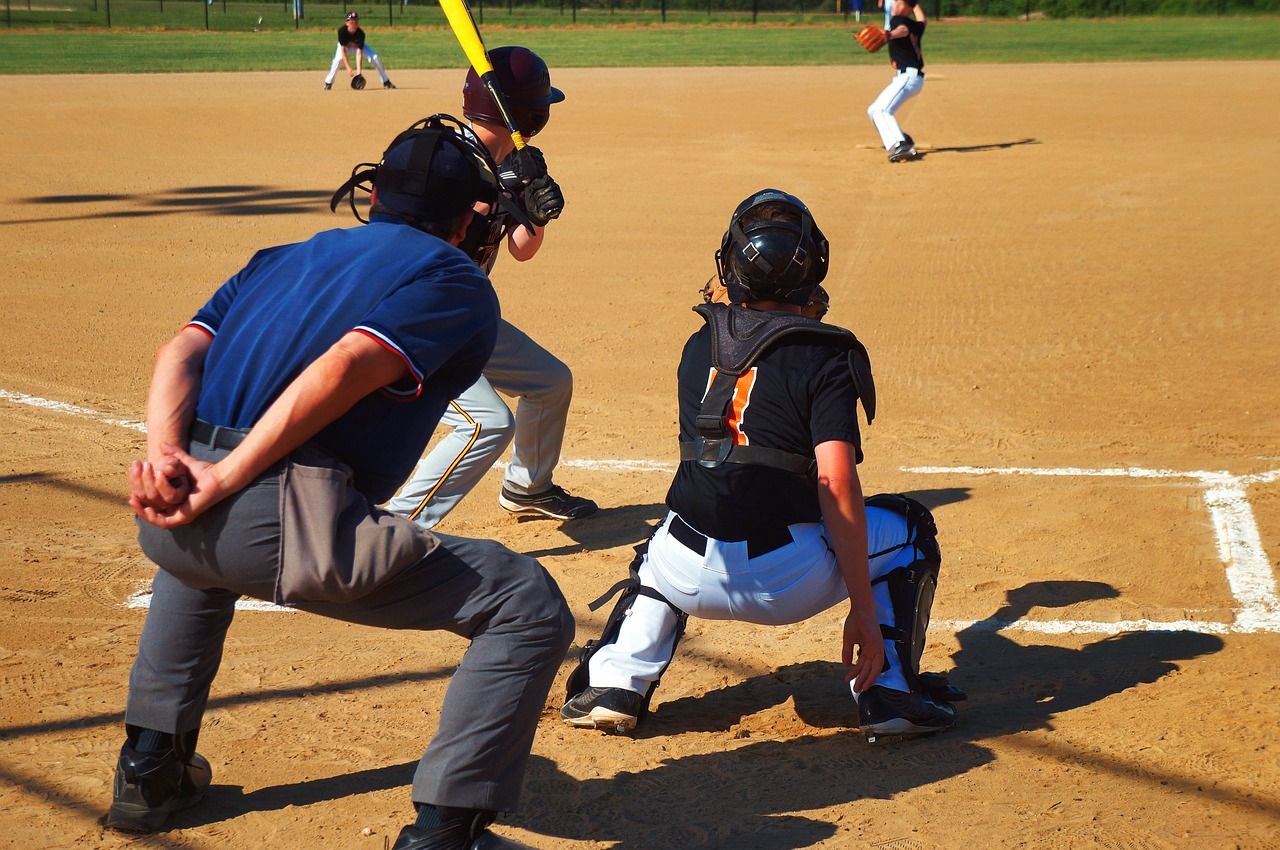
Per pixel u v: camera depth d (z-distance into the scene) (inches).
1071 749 117.0
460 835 91.0
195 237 387.5
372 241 94.4
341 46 825.5
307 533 86.7
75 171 497.4
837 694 132.0
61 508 187.0
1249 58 1096.2
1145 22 1775.3
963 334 285.0
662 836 103.1
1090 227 394.0
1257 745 116.0
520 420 180.2
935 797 108.6
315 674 135.9
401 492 166.7
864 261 356.2
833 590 118.1
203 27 1576.0
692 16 1899.6
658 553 119.9
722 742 121.0
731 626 150.9
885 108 523.2
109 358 268.2
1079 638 144.5
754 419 112.1
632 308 314.8
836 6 1996.8
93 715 124.0
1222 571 163.2
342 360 85.3
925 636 135.5
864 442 219.3
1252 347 269.7
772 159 542.0
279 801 108.1
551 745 120.2
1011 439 219.6
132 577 162.6
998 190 459.5
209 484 85.5
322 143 584.7
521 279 343.9
